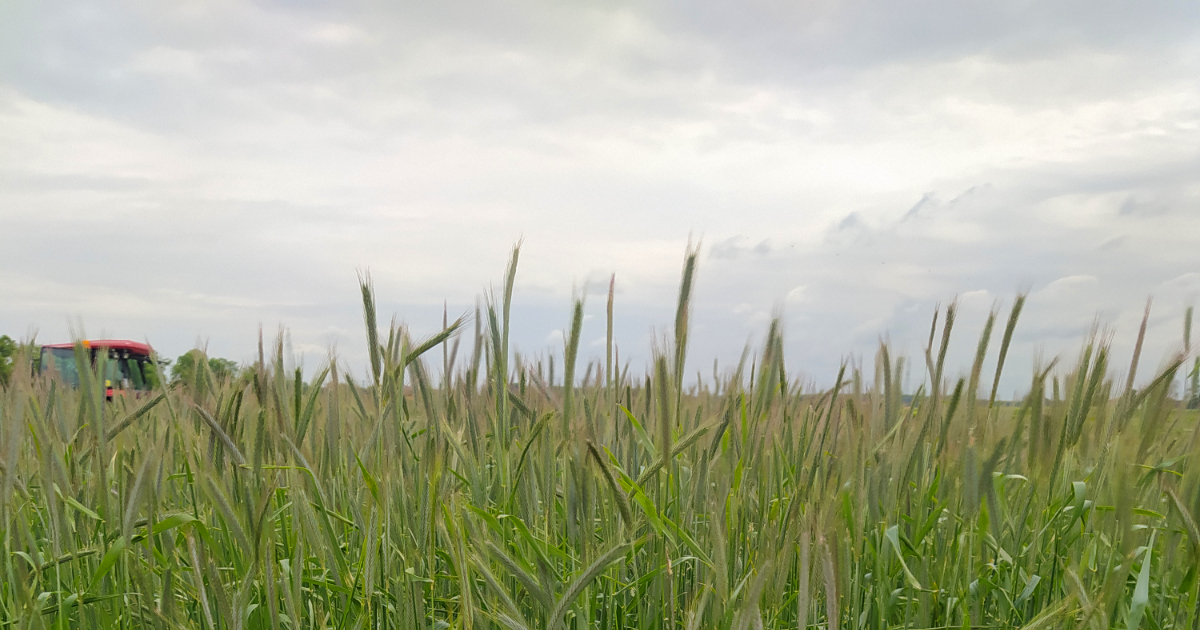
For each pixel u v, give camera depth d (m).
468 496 2.29
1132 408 2.40
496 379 2.21
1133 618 1.86
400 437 2.15
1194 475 2.23
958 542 2.19
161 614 1.96
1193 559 2.10
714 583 1.90
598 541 2.25
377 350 2.13
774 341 2.27
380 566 2.13
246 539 1.91
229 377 2.66
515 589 2.12
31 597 2.14
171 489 2.73
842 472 2.06
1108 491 2.29
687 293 2.00
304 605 2.31
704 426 2.08
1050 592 2.21
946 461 2.28
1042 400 2.25
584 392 2.51
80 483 2.51
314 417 2.73
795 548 1.89
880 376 2.43
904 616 2.20
